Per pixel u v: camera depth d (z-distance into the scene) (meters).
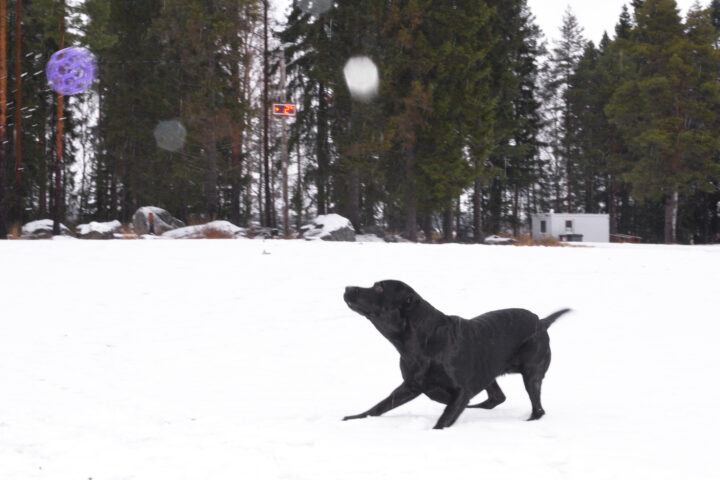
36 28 36.69
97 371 7.35
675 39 48.31
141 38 39.66
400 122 30.92
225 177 38.34
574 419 5.21
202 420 5.27
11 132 37.09
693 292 12.78
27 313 10.59
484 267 15.58
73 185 54.25
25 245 18.98
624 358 8.03
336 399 6.20
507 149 45.84
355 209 33.56
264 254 17.03
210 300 11.62
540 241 38.31
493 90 38.50
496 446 4.27
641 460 3.97
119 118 40.00
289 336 9.33
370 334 9.41
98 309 10.95
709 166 47.12
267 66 35.25
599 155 63.44
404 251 18.50
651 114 48.44
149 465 3.96
